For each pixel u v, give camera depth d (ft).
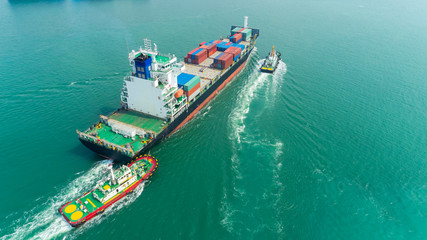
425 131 260.01
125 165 208.44
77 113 274.77
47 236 158.61
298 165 217.97
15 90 309.22
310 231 168.86
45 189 188.96
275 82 353.72
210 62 376.27
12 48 422.41
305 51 458.09
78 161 215.72
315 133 255.50
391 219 178.91
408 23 617.62
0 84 319.06
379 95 321.11
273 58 405.18
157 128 238.89
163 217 172.14
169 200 183.93
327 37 526.57
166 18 631.56
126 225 166.91
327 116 281.33
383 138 250.37
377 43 492.54
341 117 280.10
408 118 278.87
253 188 195.72
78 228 164.14
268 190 194.70
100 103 293.02
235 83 361.51
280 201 186.70
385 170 215.92
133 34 512.22
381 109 293.64
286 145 239.09
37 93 305.53
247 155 226.17
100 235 160.76
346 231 170.40
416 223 176.76
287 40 510.58
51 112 274.57
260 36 533.14
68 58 397.19
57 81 332.19
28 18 583.99
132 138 224.74
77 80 337.11
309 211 181.27
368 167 218.38
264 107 297.94
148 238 159.43
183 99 258.98
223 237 161.38
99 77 346.13
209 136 250.37
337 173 211.82
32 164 210.59
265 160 221.25
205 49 388.37
